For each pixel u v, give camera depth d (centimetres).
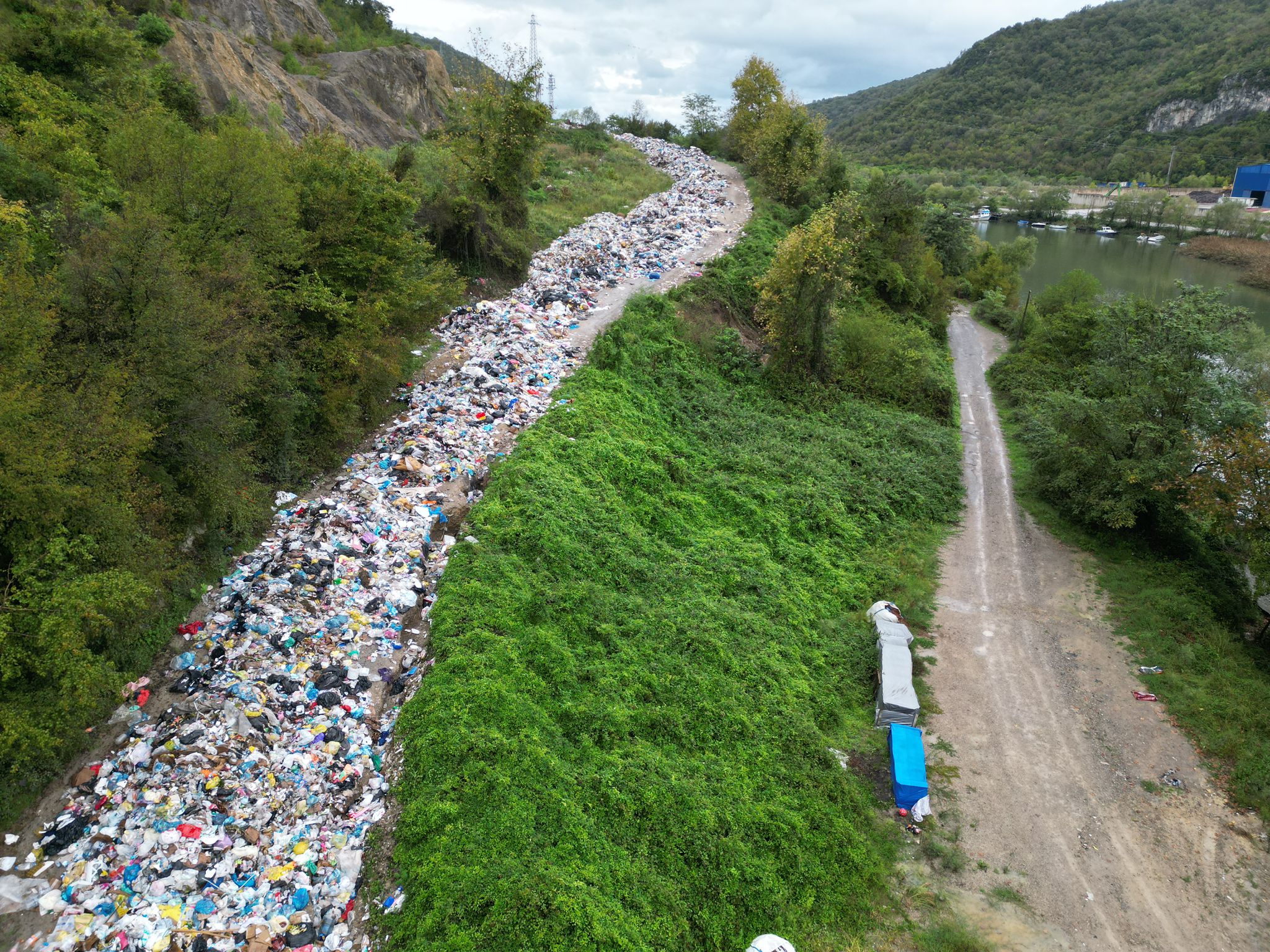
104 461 1184
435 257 3012
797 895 1280
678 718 1487
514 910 1060
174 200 1659
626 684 1528
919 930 1264
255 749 1207
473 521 1786
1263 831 1453
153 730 1205
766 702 1603
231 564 1565
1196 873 1373
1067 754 1622
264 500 1706
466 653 1423
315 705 1315
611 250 3725
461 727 1278
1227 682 1797
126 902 998
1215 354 2383
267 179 1739
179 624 1391
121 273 1332
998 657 1908
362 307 2003
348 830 1166
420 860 1111
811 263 2950
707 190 5144
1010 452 3091
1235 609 2119
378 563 1647
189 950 963
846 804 1442
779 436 2755
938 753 1617
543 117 3434
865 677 1797
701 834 1280
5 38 2205
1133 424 2361
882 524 2439
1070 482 2497
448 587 1581
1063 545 2431
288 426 1798
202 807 1116
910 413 3256
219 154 1692
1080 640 1978
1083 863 1388
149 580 1264
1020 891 1336
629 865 1204
